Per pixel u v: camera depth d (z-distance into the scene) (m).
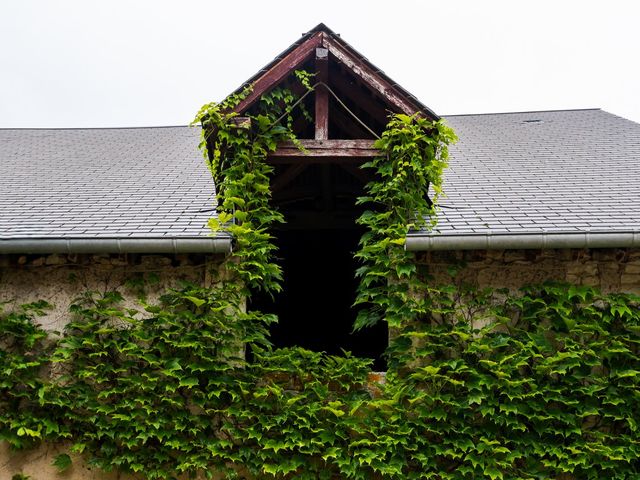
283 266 9.16
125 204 6.55
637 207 5.98
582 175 7.18
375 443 5.12
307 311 9.12
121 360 5.49
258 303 9.01
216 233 5.49
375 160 5.94
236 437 5.21
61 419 5.42
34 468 5.37
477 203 6.25
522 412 5.14
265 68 5.86
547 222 5.60
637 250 5.50
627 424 5.18
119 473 5.35
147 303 5.59
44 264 5.68
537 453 5.09
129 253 5.64
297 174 6.96
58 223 5.90
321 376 5.47
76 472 5.36
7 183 7.65
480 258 5.57
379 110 6.25
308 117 6.22
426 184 5.98
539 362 5.28
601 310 5.41
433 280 5.55
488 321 5.46
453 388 5.30
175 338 5.43
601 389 5.18
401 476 5.05
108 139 10.67
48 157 9.23
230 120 5.80
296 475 5.29
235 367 5.45
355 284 9.09
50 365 5.52
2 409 5.43
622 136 8.99
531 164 7.76
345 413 5.38
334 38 6.04
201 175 7.79
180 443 5.22
